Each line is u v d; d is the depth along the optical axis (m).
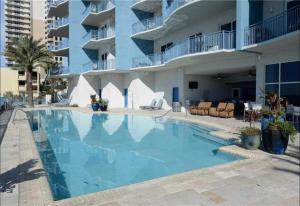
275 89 15.65
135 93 29.59
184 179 5.80
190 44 19.20
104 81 33.56
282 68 15.18
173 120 18.77
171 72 26.08
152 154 9.90
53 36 45.53
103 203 4.67
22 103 39.22
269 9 15.72
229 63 19.22
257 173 6.18
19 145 9.55
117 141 12.55
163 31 25.77
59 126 17.64
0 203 4.64
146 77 28.92
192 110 21.38
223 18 19.70
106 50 34.31
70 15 35.47
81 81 35.50
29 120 18.78
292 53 14.48
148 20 27.55
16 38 34.59
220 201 4.78
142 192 5.13
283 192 5.16
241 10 15.56
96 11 32.66
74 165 8.55
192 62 21.69
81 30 35.94
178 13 19.98
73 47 35.44
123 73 31.91
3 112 25.34
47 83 50.22
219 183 5.59
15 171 6.45
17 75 77.75
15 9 78.69
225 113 18.28
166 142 12.12
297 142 9.33
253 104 15.62
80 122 19.45
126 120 19.84
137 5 27.55
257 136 8.35
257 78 16.81
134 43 28.62
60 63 44.19
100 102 26.83
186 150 10.41
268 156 7.58
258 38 15.20
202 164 8.46
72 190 6.45
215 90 25.69
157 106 27.38
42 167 6.79
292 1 14.18
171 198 4.88
